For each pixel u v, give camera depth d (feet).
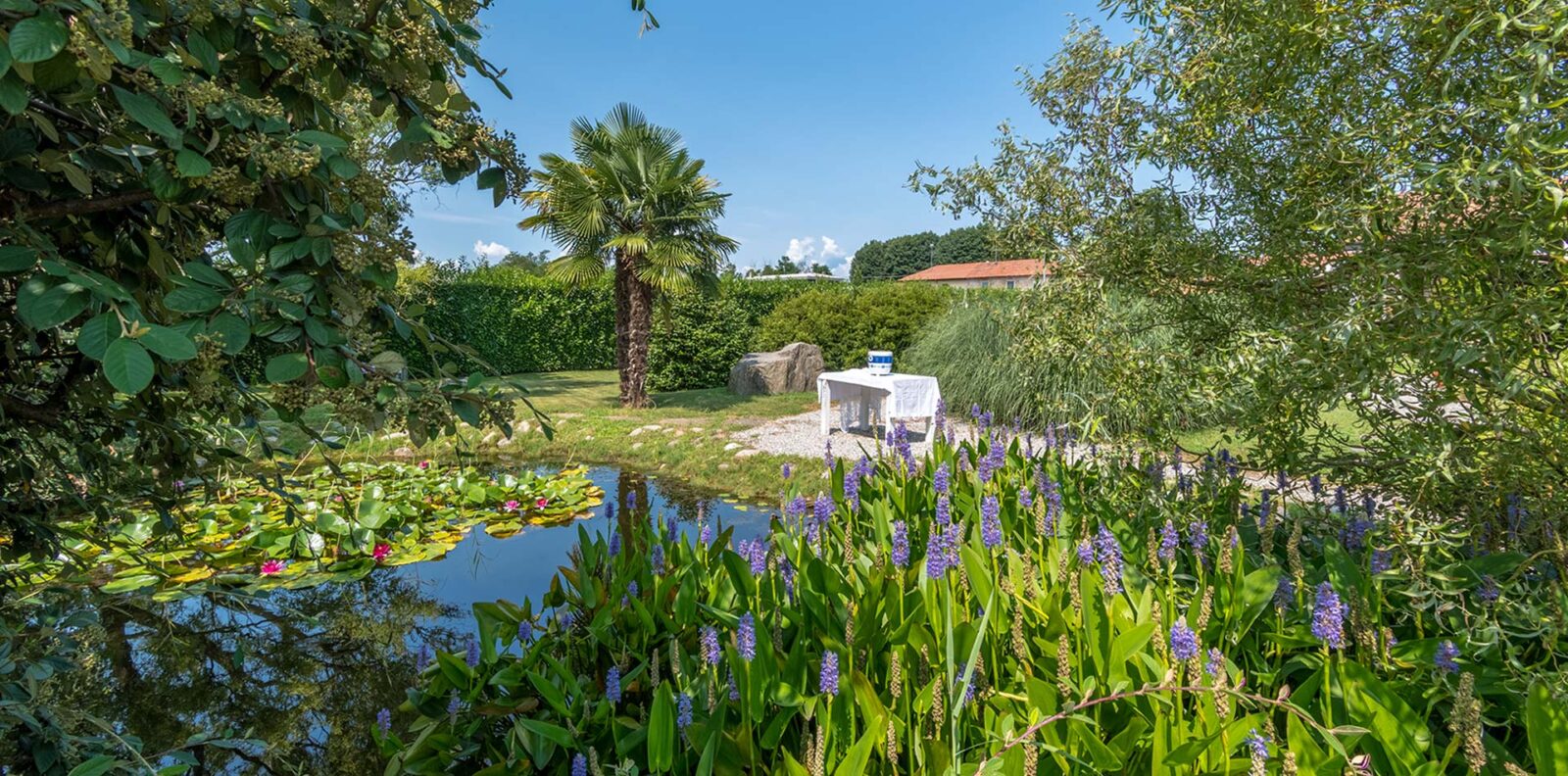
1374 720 4.01
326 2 4.38
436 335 4.76
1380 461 6.30
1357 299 5.04
